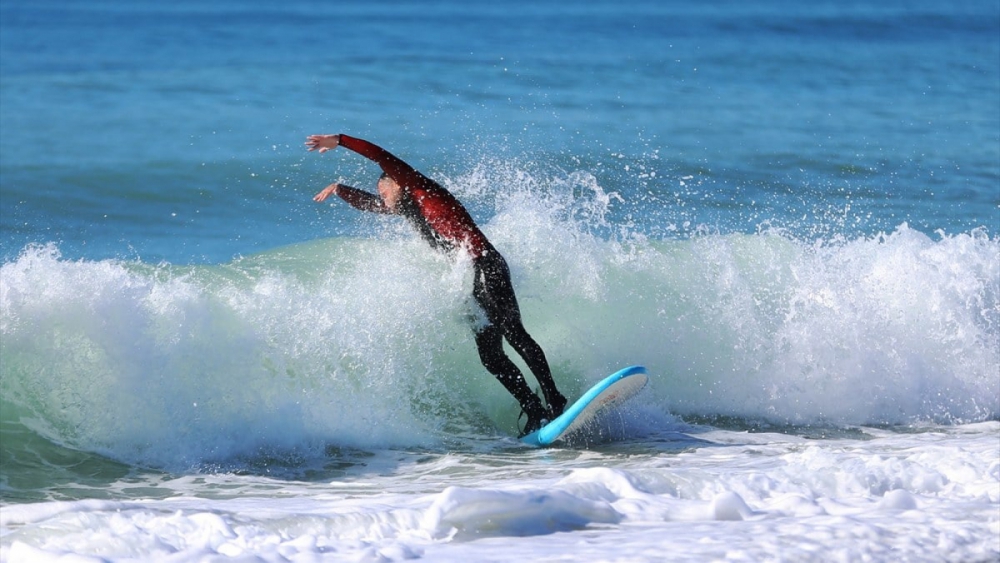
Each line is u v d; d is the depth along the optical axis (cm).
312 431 2456
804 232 4291
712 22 17238
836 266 3077
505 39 13312
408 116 6556
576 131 6216
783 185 5084
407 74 8831
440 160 5209
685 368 2884
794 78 9138
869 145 6112
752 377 2877
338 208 4512
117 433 2317
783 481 1830
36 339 2336
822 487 1827
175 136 5788
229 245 3928
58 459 2242
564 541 1527
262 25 16475
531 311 2888
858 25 16288
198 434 2361
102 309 2358
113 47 11481
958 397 2902
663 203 4625
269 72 8894
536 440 2502
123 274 2431
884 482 1850
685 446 2522
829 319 2930
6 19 16662
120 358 2348
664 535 1553
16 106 6712
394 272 2667
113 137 5725
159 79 8294
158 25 15950
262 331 2498
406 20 18400
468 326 2662
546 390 2550
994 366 2948
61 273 2383
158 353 2377
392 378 2594
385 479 2238
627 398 2512
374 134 5897
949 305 2977
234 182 4788
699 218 4409
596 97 7644
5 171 4794
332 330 2572
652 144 5925
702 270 3014
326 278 2775
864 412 2859
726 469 2245
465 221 2573
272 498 2042
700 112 7125
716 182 5081
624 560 1432
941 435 2666
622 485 1758
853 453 2341
